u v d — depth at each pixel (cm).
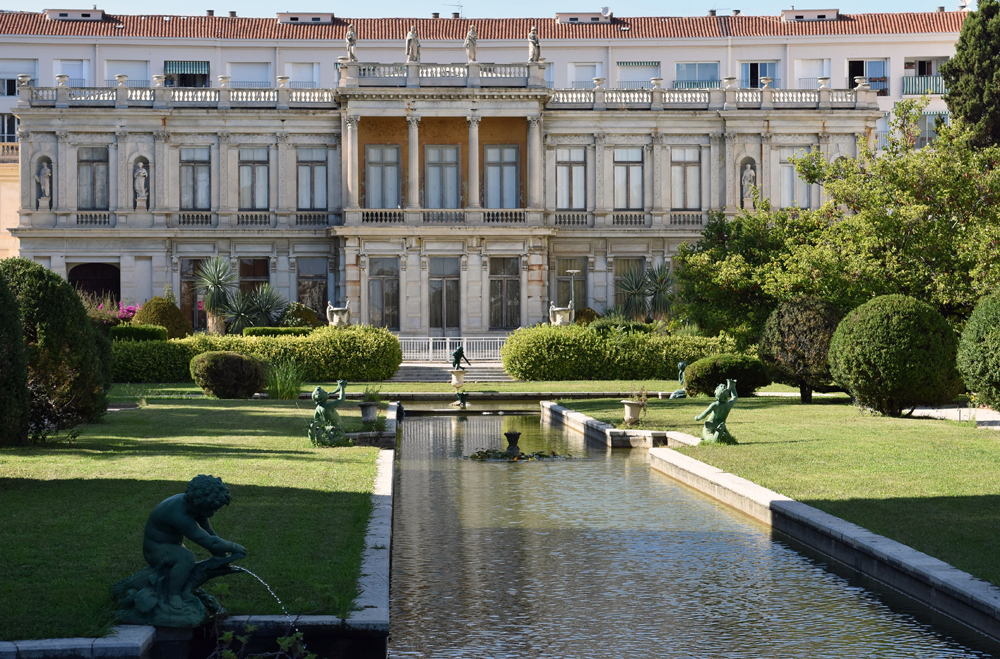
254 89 5628
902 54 6444
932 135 6347
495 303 5481
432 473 2048
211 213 5578
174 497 978
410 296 5394
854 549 1262
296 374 3741
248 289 5638
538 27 6631
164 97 5575
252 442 2166
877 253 3288
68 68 6366
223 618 947
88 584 1023
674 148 5706
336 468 1802
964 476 1692
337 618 948
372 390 3878
